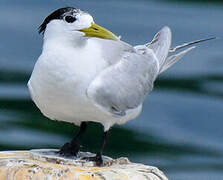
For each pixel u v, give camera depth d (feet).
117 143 53.57
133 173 29.40
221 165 51.01
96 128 53.42
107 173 28.94
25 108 57.98
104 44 31.68
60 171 28.66
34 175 28.53
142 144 53.67
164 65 35.81
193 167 50.70
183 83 64.03
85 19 29.91
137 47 34.68
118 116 31.37
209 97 61.41
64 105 30.17
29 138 53.01
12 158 30.14
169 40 36.29
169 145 53.67
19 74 64.80
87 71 29.84
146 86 33.42
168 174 49.55
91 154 32.17
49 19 30.12
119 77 31.40
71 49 29.76
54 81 29.53
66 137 53.62
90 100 29.94
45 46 30.09
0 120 55.83
